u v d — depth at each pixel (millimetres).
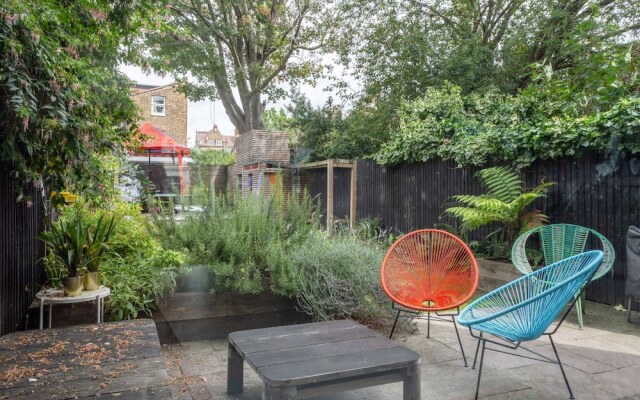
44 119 2725
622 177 4918
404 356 2135
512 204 5523
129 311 3631
